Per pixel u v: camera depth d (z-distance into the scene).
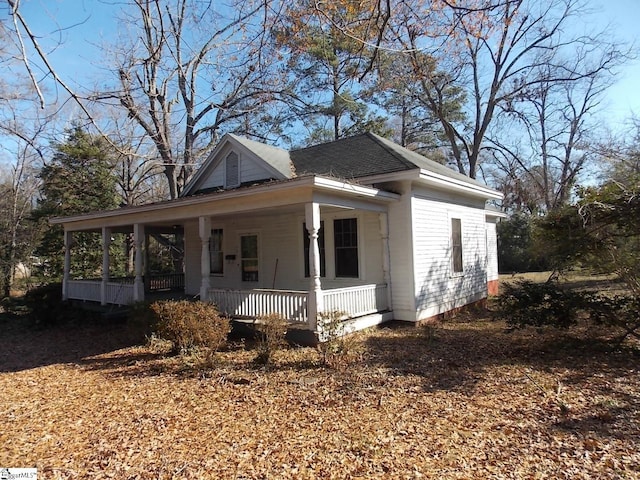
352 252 11.74
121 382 7.26
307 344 8.70
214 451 4.45
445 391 5.93
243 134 23.42
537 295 7.89
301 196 8.59
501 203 31.52
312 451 4.31
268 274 13.37
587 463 3.82
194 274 15.30
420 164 11.91
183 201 10.35
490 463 3.90
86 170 21.83
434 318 11.62
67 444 4.87
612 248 7.40
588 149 26.47
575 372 6.54
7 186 25.95
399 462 3.99
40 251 20.47
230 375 7.13
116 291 12.80
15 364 9.41
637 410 4.99
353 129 26.20
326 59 10.16
